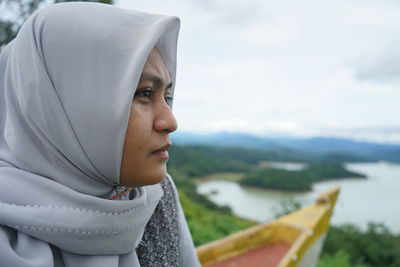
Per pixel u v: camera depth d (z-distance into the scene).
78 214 0.59
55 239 0.58
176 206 0.97
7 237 0.56
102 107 0.59
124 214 0.64
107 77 0.60
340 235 18.09
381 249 16.94
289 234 3.98
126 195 0.75
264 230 3.99
